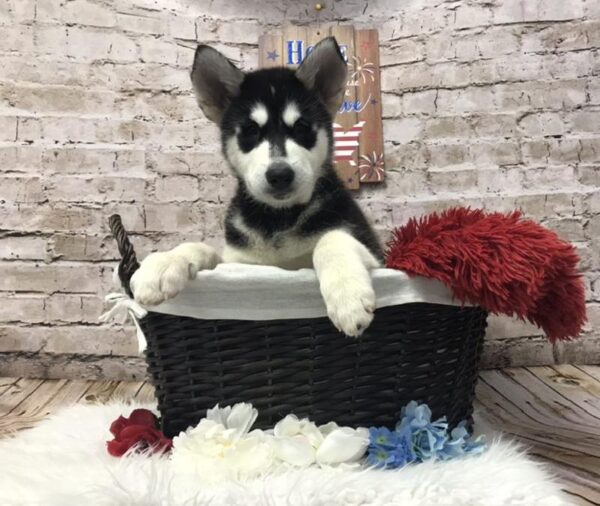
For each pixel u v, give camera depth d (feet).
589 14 2.52
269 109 1.83
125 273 1.36
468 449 1.36
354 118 2.55
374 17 2.63
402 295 1.30
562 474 1.37
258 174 1.69
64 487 1.19
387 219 2.59
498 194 2.56
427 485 1.17
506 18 2.55
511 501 1.14
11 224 2.53
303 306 1.29
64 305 2.54
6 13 2.53
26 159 2.54
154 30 2.60
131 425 1.46
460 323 1.41
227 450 1.27
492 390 2.12
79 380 2.51
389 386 1.37
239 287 1.28
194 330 1.33
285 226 1.71
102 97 2.58
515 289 1.28
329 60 1.90
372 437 1.31
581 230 2.51
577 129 2.53
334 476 1.21
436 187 2.58
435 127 2.58
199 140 2.62
